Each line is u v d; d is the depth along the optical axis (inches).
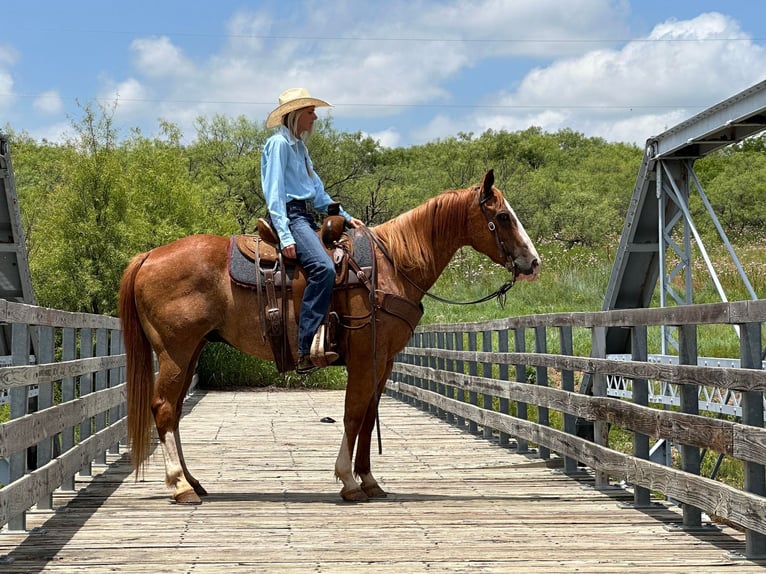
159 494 244.4
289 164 227.9
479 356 391.5
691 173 392.2
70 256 695.7
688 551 178.2
